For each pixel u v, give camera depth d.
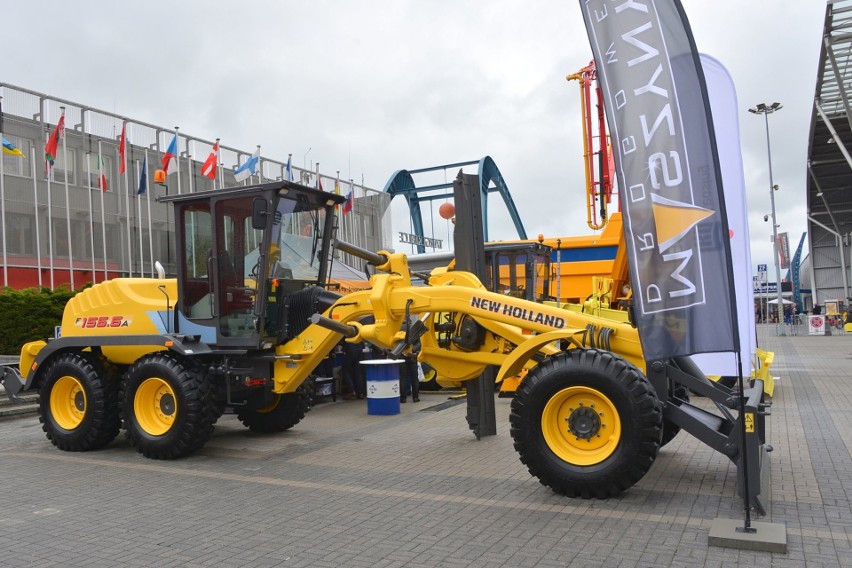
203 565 4.38
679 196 5.08
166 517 5.45
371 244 30.77
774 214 38.66
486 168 38.62
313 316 7.57
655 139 5.18
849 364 17.67
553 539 4.70
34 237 22.52
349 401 12.67
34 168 22.66
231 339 7.89
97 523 5.31
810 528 4.81
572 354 5.80
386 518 5.30
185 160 26.53
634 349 6.20
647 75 5.22
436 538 4.80
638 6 5.26
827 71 22.00
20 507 5.80
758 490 5.05
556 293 14.91
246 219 7.95
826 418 9.31
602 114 16.39
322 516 5.39
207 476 6.88
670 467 6.66
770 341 30.11
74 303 8.91
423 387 14.33
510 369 6.21
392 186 38.88
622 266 10.83
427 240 37.38
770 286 68.31
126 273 25.20
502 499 5.77
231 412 9.14
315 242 8.54
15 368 9.70
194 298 8.20
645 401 5.43
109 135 25.05
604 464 5.55
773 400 11.09
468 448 7.98
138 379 7.87
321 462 7.43
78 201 23.89
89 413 8.20
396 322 7.45
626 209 5.29
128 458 7.87
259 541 4.82
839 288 62.50
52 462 7.69
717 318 4.94
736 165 9.20
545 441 5.79
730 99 9.17
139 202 25.69
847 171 45.12
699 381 6.03
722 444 5.39
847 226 60.44
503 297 6.89
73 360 8.44
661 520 5.06
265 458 7.70
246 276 7.90
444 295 7.14
